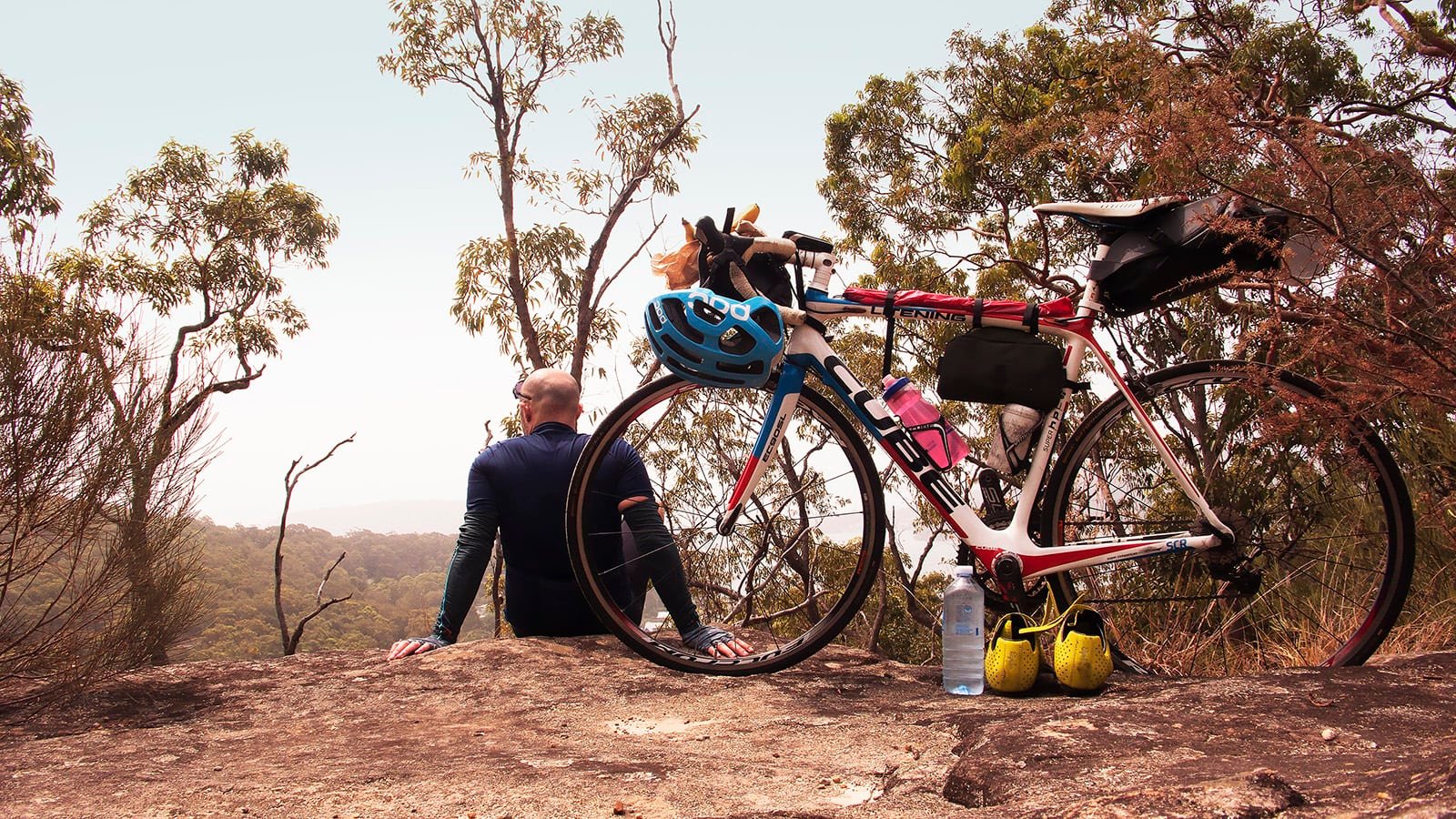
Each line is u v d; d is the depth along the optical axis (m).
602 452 2.41
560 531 2.64
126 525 2.35
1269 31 8.32
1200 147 2.40
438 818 1.42
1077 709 1.75
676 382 2.40
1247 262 2.30
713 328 2.27
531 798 1.48
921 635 10.47
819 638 2.41
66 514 2.23
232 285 18.31
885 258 12.99
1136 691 2.09
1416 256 2.26
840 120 13.77
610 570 2.53
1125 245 2.36
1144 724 1.63
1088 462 2.43
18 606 2.19
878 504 2.42
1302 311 2.32
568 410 2.78
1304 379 2.30
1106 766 1.39
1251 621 2.64
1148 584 2.57
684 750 1.73
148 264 17.11
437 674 2.33
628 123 13.96
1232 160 2.43
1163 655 2.65
